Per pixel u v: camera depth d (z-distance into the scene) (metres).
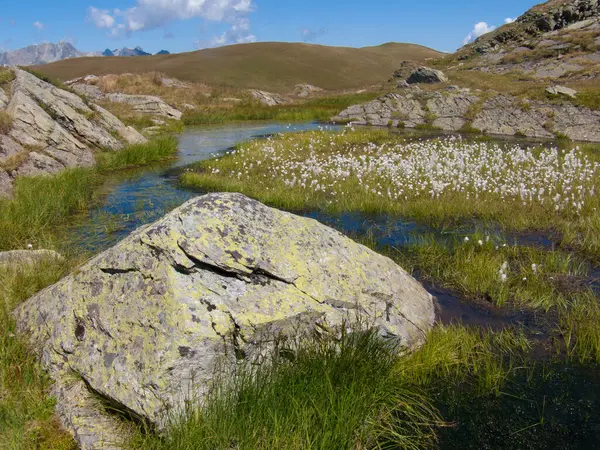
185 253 5.06
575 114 29.88
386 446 4.80
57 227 11.96
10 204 12.66
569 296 8.00
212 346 4.75
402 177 16.22
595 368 6.08
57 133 19.17
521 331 6.96
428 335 6.34
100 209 13.77
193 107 45.38
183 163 21.36
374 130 31.28
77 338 5.21
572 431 5.05
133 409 4.55
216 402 4.63
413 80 49.69
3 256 8.30
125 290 5.12
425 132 32.00
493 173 16.92
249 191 14.94
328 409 4.75
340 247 6.39
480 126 32.19
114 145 22.66
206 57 91.94
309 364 5.20
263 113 43.62
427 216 12.55
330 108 46.22
